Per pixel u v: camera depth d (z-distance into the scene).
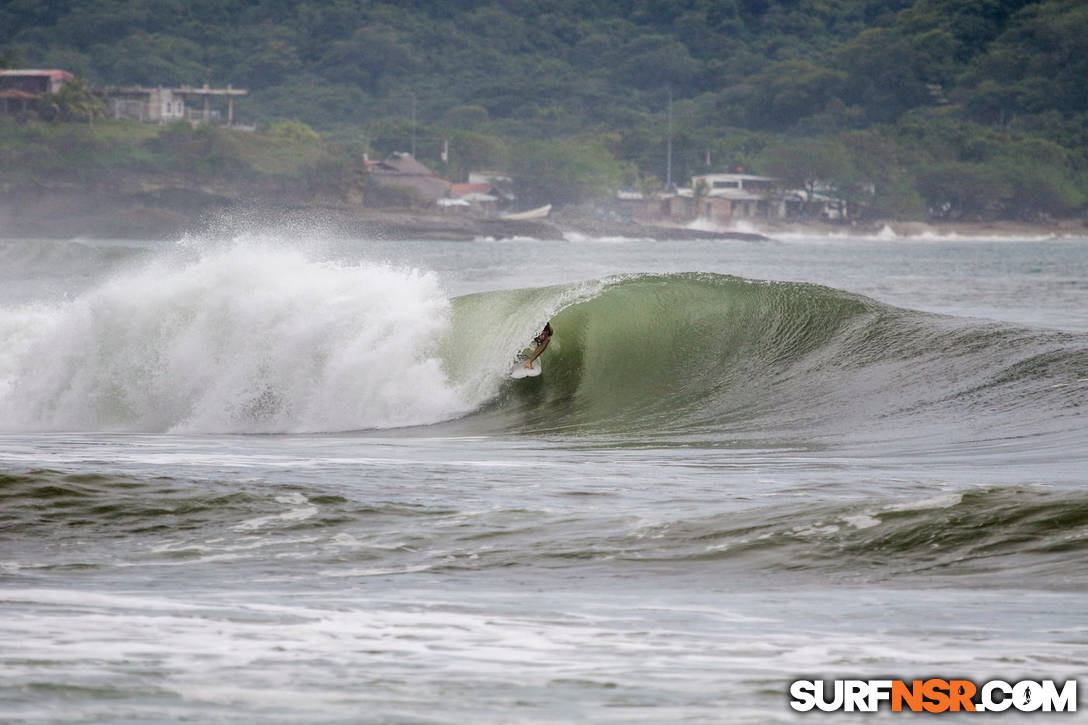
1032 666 26.33
